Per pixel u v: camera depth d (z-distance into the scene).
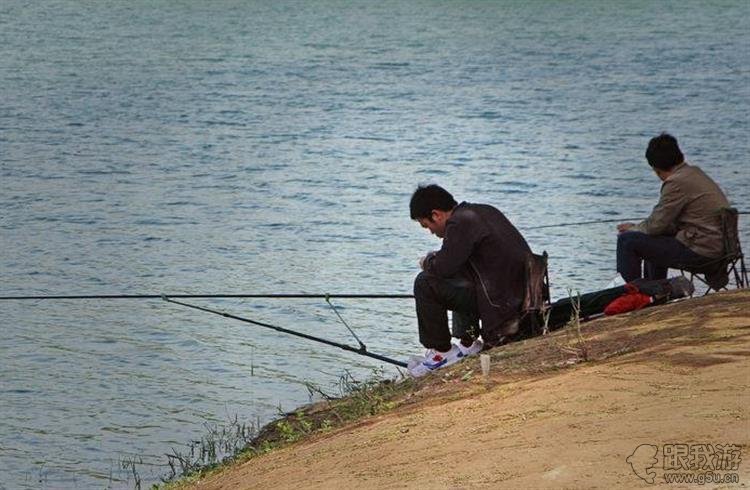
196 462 32.19
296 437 27.42
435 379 27.09
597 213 70.44
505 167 85.50
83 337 46.03
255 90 128.38
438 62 152.75
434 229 29.39
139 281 55.19
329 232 65.00
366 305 49.75
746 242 58.00
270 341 44.78
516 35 187.62
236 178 82.00
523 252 28.67
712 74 139.88
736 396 17.03
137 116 111.19
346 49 167.75
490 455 16.17
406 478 16.28
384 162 87.94
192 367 41.88
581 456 15.17
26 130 102.69
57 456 33.94
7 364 42.56
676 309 26.86
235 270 56.84
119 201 74.06
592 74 140.38
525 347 26.69
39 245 62.34
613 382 19.14
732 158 87.50
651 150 31.62
